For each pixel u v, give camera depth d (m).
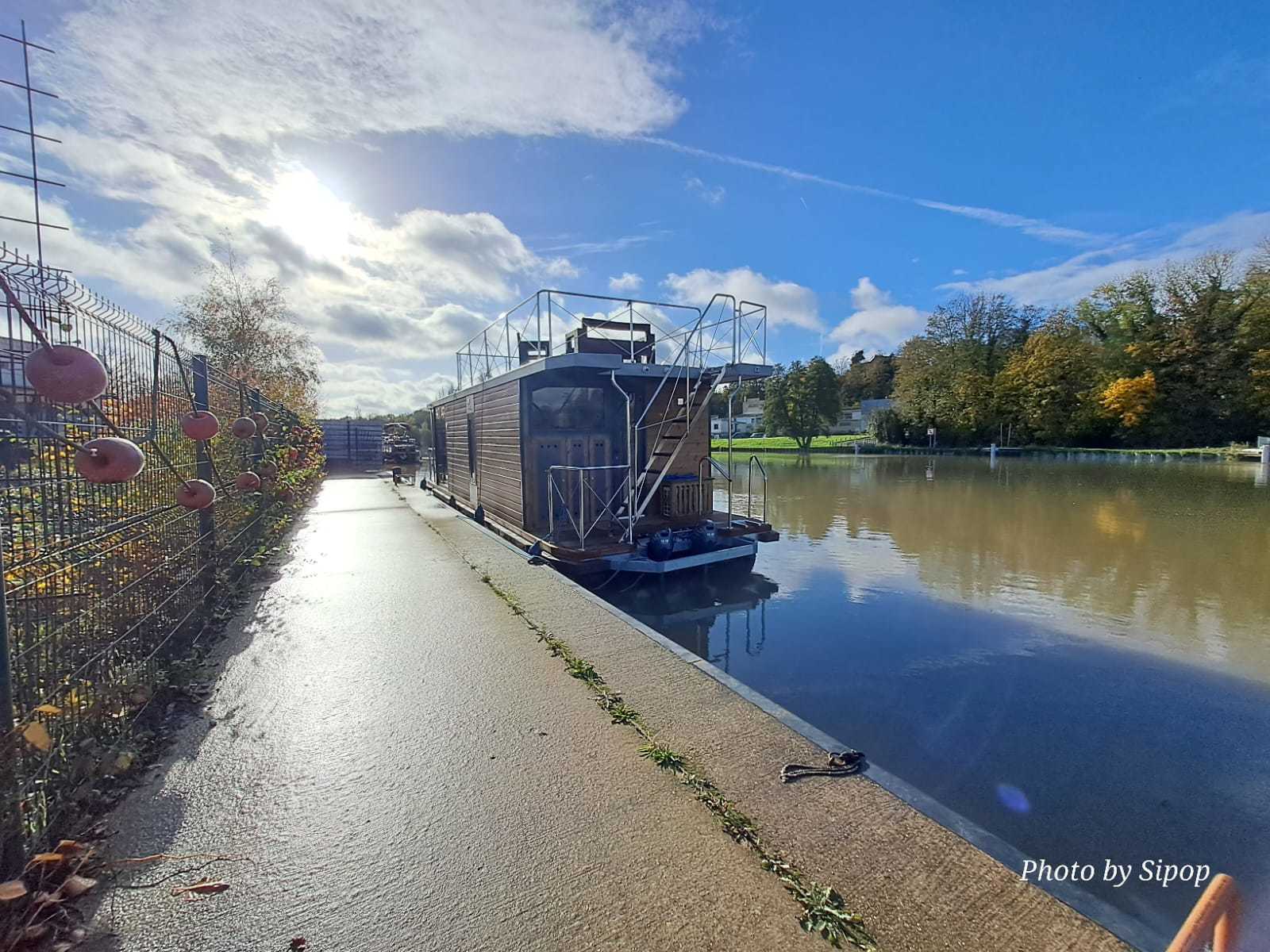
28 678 2.29
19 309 1.99
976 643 6.20
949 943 1.77
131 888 1.96
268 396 13.55
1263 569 9.22
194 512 4.60
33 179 2.44
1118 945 1.76
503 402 9.52
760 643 6.26
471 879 2.02
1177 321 31.48
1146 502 15.77
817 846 2.19
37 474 2.47
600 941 1.77
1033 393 35.06
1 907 1.77
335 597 5.57
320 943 1.76
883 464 30.39
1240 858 3.06
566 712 3.26
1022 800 3.57
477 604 5.35
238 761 2.75
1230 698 4.93
